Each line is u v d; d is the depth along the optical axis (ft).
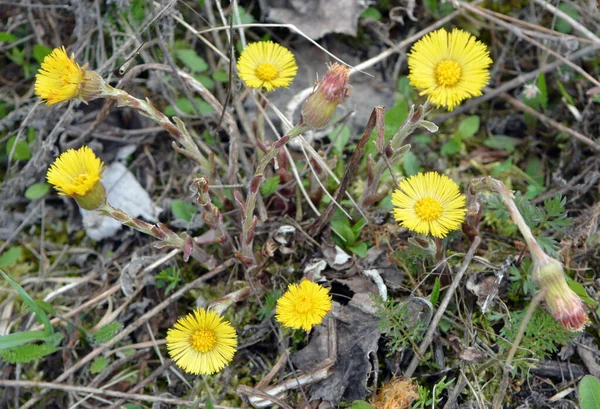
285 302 0.95
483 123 1.35
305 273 1.13
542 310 1.03
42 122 1.30
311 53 1.38
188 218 1.24
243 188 1.23
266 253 1.14
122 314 1.20
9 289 1.24
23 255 1.28
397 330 1.03
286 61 1.07
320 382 1.05
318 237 1.17
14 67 1.42
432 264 1.11
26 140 1.32
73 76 0.95
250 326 1.13
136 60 1.31
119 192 1.29
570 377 1.06
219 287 1.19
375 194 1.12
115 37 1.33
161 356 1.14
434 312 1.07
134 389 1.12
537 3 1.39
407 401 1.01
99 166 0.95
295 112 1.32
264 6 1.38
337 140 1.28
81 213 1.29
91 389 1.12
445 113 1.35
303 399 1.05
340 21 1.36
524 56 1.39
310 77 1.37
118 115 1.35
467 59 0.94
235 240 1.21
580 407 1.00
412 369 1.04
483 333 1.08
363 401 1.01
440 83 0.94
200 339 0.98
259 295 1.14
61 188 0.93
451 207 0.97
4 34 1.35
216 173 1.15
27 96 1.38
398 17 1.36
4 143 1.34
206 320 0.98
